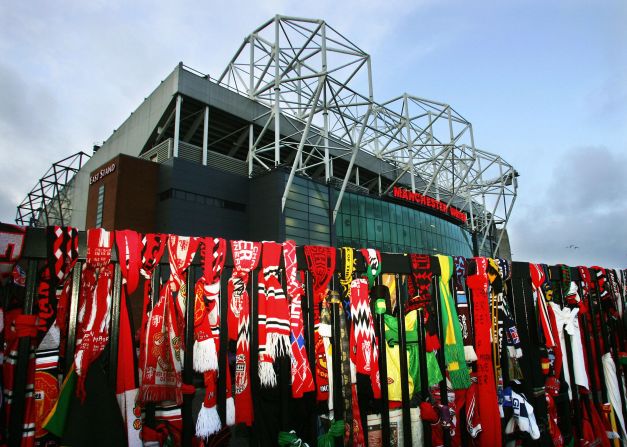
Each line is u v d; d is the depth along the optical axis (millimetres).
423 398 2830
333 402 2572
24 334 1860
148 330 2170
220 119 34781
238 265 2393
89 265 2055
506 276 3354
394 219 43250
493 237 70062
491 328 3180
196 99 31531
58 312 2125
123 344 2113
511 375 3225
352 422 2551
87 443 1881
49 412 1926
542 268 3678
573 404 3590
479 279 3225
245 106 35156
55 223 46344
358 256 2828
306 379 2363
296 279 2510
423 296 2988
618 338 4211
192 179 29344
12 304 2053
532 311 3535
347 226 37344
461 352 2963
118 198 27453
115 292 2141
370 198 40844
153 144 34500
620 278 4395
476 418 2998
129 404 2043
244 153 40250
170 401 2266
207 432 2016
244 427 2908
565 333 3660
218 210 30781
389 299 3244
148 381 2086
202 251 2309
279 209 31094
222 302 2361
